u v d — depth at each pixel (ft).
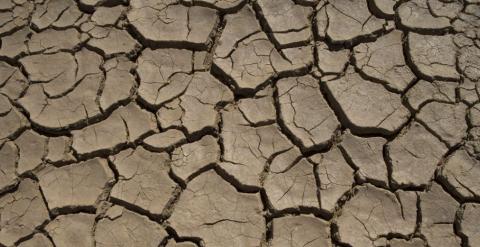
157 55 10.87
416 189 9.19
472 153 9.34
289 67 10.49
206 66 10.70
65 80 10.73
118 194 9.50
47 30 11.30
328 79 10.28
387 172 9.36
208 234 9.11
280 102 10.16
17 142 10.14
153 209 9.34
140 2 11.42
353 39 10.63
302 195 9.27
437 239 8.75
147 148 9.93
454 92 9.91
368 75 10.23
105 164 9.83
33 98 10.57
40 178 9.76
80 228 9.28
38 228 9.34
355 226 8.96
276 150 9.73
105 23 11.27
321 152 9.67
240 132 9.97
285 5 11.14
